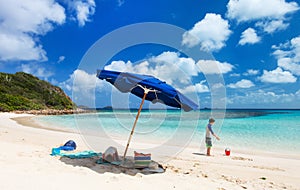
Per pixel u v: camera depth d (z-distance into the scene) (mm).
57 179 4094
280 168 7086
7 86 61250
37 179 3945
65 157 6324
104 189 3869
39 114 44844
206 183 4914
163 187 4371
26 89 65312
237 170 6590
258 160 8258
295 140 13781
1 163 4895
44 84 73688
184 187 4492
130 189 4043
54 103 63625
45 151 7059
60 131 15297
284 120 29984
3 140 9070
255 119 31734
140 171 5527
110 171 5223
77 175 4543
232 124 24438
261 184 5316
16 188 3395
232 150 10453
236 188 4770
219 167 6832
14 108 48344
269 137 15078
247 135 16078
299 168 7121
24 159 5543
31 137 11117
